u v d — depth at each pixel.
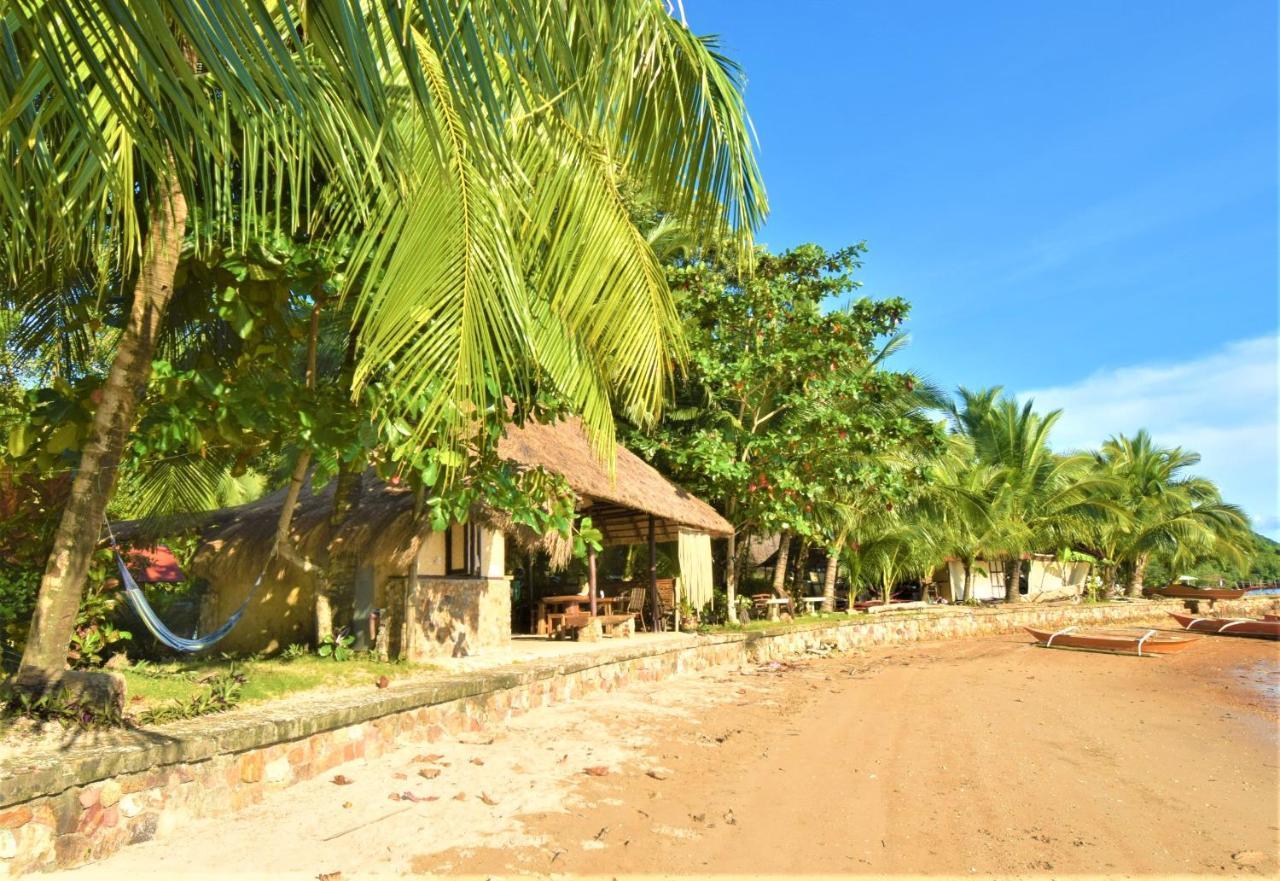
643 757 7.06
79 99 2.25
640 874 4.53
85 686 5.11
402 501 9.05
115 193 4.15
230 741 5.02
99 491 5.36
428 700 7.00
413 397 4.10
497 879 4.30
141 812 4.46
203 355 7.88
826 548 21.20
